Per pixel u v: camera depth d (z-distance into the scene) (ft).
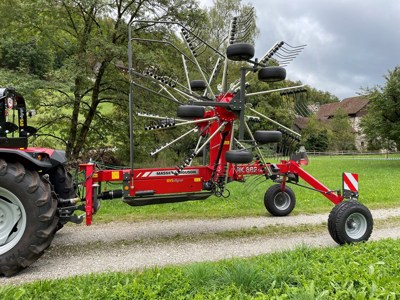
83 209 17.35
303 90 20.47
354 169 66.23
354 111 217.15
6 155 14.75
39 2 37.09
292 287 10.70
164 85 19.95
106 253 16.96
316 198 31.22
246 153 17.53
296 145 22.15
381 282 10.89
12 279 13.80
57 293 11.00
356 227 18.31
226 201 29.55
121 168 22.56
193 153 18.84
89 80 42.09
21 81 36.86
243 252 17.26
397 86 71.05
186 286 11.10
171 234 20.30
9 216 14.48
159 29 44.04
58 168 18.99
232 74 42.27
